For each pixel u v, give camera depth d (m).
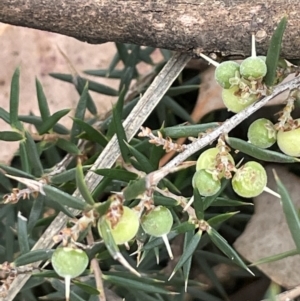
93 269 0.15
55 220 0.16
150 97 0.16
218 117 0.21
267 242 0.19
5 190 0.22
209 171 0.13
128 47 0.22
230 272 0.20
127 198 0.12
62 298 0.18
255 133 0.14
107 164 0.16
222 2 0.14
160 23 0.15
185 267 0.15
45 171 0.18
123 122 0.16
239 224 0.21
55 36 0.27
